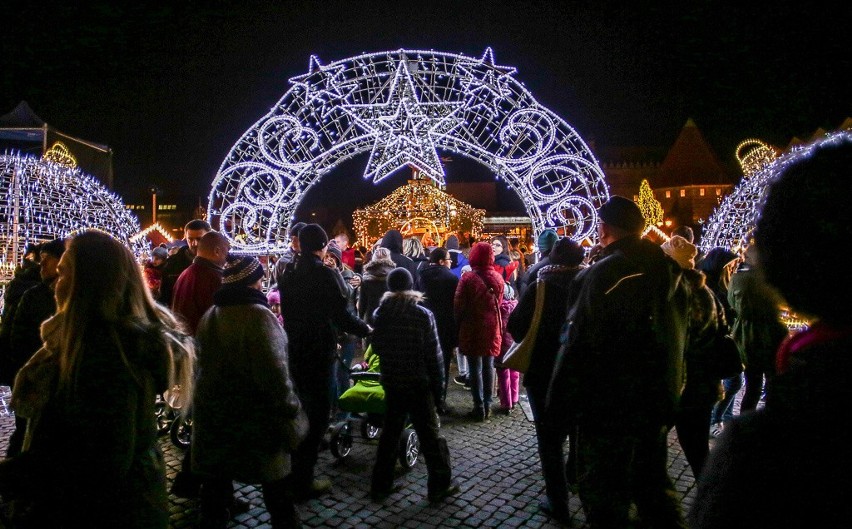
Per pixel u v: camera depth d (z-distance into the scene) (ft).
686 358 10.46
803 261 2.52
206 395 9.45
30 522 5.98
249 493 13.60
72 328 6.15
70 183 24.13
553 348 12.60
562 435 12.08
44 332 6.49
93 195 24.98
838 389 2.29
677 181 147.95
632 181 153.79
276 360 9.26
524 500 13.11
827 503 2.20
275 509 9.79
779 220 2.64
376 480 13.07
